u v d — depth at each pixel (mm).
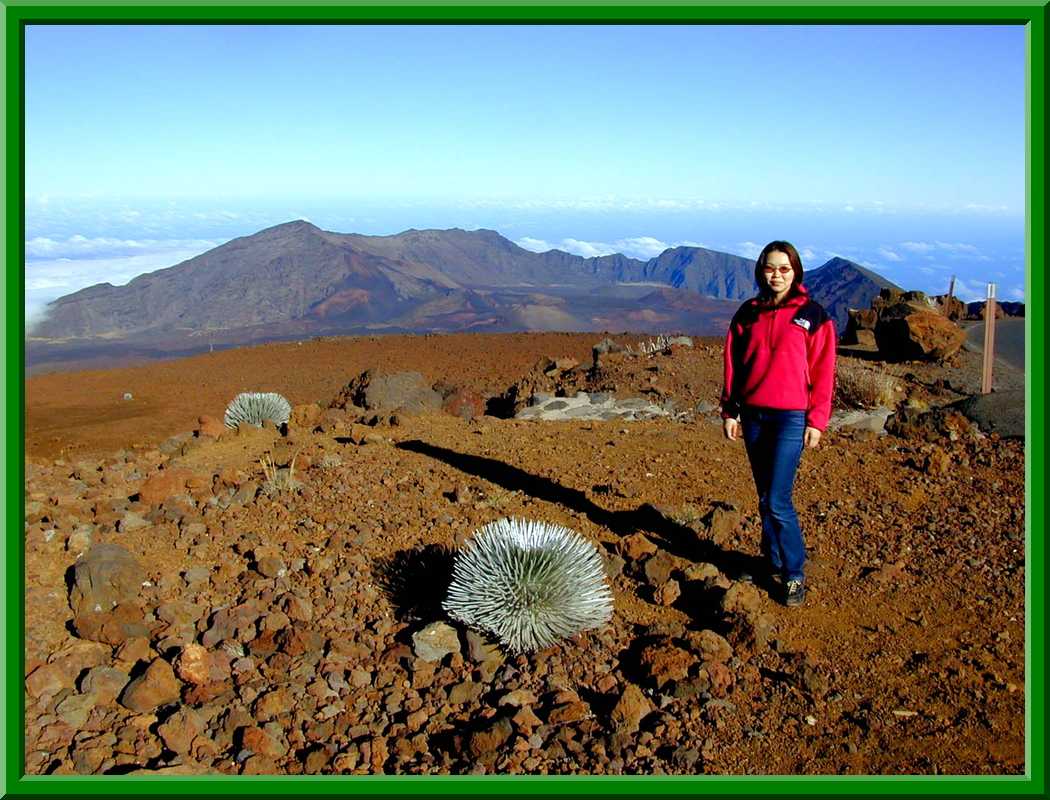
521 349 24781
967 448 8398
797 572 5203
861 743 3889
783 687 4344
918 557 5891
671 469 7875
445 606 4703
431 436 9227
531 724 3967
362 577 5438
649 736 3893
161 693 4121
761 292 5156
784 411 5047
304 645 4602
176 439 8891
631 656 4637
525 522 5211
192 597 5137
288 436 8922
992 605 5176
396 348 26266
